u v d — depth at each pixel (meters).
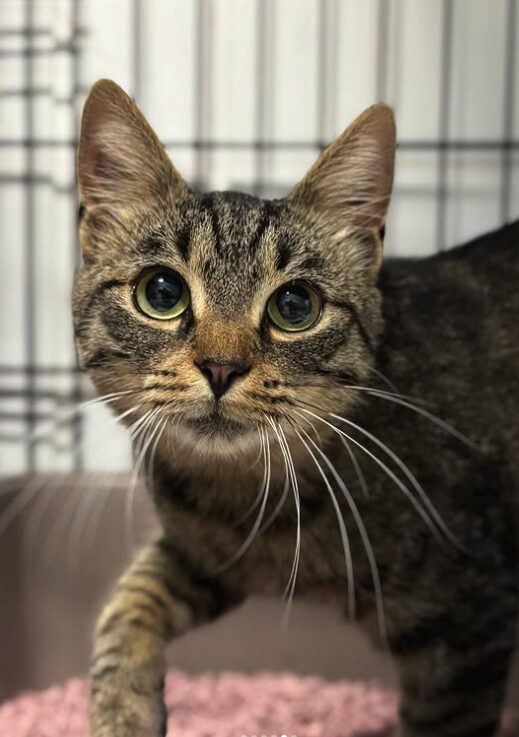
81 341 0.24
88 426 0.45
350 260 0.25
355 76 0.42
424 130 0.41
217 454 0.23
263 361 0.22
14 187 0.45
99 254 0.24
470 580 0.25
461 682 0.25
